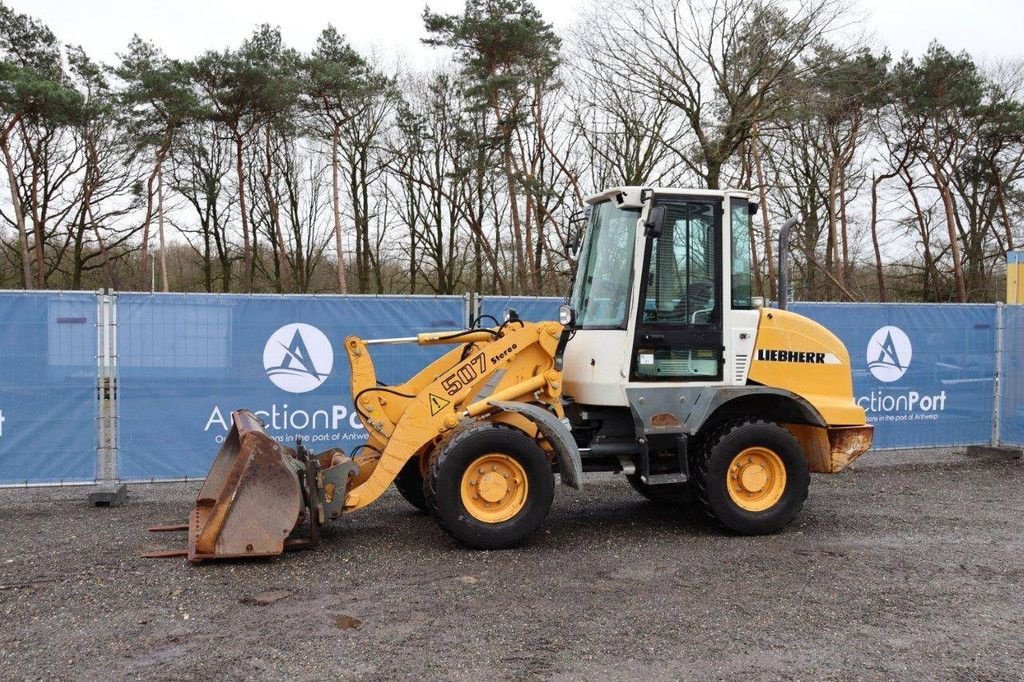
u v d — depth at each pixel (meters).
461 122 29.27
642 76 23.70
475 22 27.28
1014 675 4.18
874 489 8.88
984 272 33.81
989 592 5.46
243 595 5.28
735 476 6.88
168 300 8.12
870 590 5.48
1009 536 6.91
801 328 7.20
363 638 4.59
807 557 6.26
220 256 34.59
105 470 8.04
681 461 6.80
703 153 23.09
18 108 26.47
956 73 31.20
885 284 35.22
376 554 6.20
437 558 6.12
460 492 6.23
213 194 33.59
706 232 6.90
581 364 6.98
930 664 4.30
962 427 10.70
